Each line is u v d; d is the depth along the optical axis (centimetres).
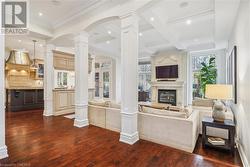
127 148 268
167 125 283
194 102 473
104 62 1027
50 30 488
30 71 783
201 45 668
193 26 459
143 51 768
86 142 293
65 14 402
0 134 225
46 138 311
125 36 300
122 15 303
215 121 285
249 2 215
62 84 716
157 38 588
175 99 727
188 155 243
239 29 296
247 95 228
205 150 274
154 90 791
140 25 461
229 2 275
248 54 223
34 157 231
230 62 443
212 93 286
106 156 238
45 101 534
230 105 442
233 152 260
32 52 788
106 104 405
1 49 228
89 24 373
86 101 416
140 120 318
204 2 325
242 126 262
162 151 257
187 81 712
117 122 362
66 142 291
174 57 732
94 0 332
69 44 616
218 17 333
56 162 218
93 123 420
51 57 547
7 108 619
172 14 385
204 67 677
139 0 281
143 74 973
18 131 354
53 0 334
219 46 612
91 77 803
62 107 565
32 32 442
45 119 476
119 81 955
